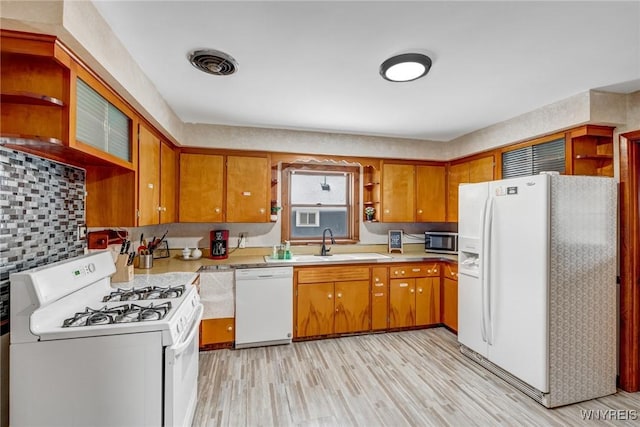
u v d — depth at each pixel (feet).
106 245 7.11
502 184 8.18
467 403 7.22
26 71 4.27
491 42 5.54
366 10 4.68
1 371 4.42
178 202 10.52
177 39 5.47
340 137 11.88
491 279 8.41
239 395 7.47
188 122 10.39
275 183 12.17
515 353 7.73
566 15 4.75
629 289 7.75
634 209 7.77
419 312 11.94
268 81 7.23
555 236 7.13
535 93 7.89
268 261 10.71
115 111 6.05
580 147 8.32
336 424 6.47
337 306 11.03
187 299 6.06
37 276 4.43
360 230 13.44
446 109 9.09
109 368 4.47
